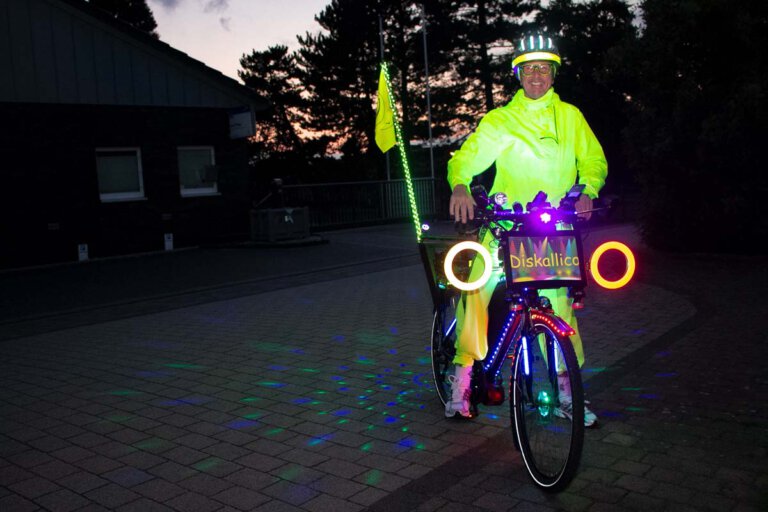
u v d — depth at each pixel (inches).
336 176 1688.0
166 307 359.3
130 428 171.2
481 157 149.3
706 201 461.4
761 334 237.0
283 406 184.1
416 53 1556.3
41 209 560.1
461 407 162.7
